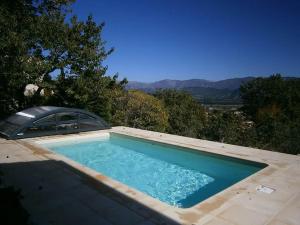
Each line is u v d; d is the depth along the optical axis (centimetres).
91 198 441
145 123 1778
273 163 664
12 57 977
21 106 1306
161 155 925
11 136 891
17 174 556
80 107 1347
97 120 1133
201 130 2458
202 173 785
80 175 552
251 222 370
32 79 1141
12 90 1182
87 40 1297
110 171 807
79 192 465
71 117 1038
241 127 2352
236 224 364
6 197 265
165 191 655
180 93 4091
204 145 872
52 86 1231
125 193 462
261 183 523
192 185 691
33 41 1091
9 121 978
